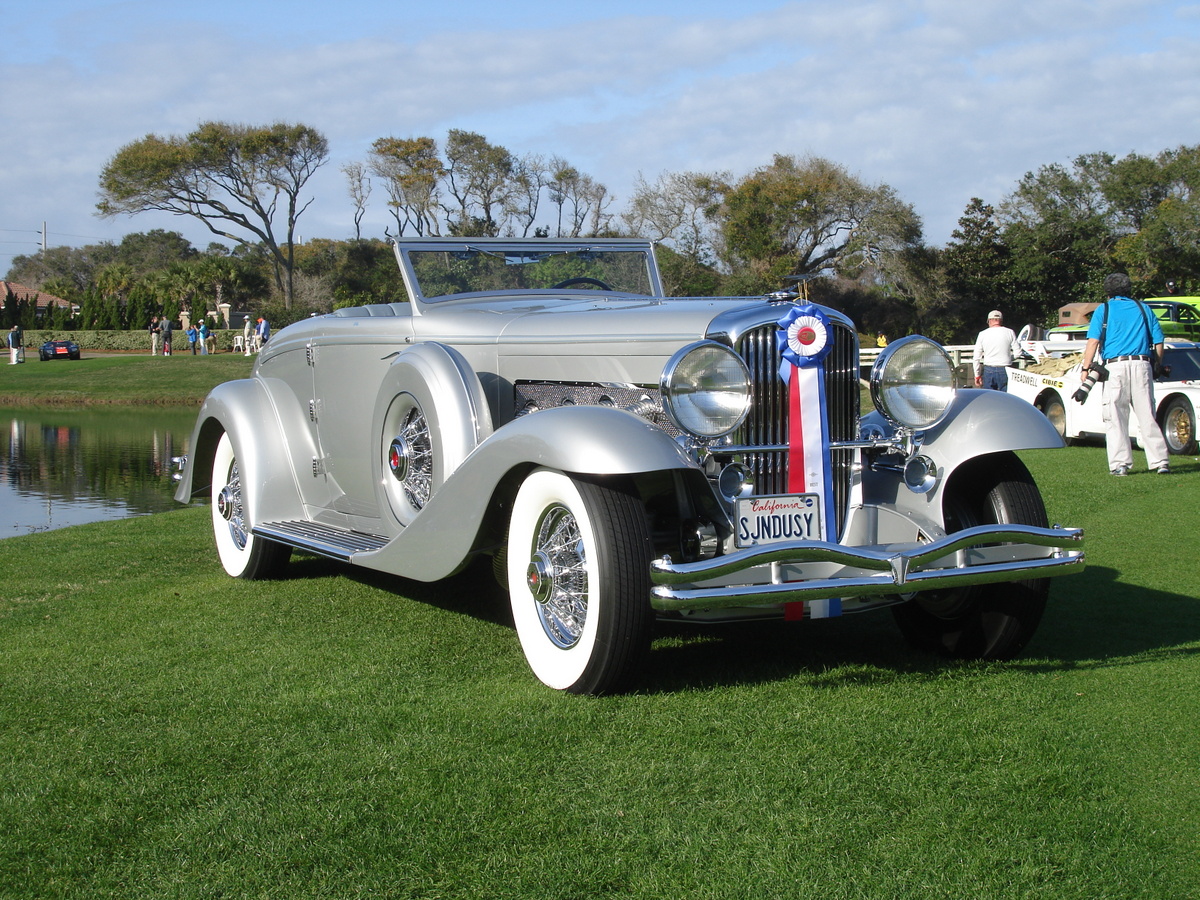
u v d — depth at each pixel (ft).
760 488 11.57
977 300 151.53
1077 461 30.27
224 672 12.16
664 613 10.69
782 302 11.91
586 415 10.75
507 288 16.93
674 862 7.39
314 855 7.59
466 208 171.94
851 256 142.82
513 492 12.07
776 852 7.50
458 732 9.92
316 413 17.04
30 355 161.89
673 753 9.29
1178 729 9.80
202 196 172.04
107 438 63.36
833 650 12.89
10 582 17.94
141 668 12.40
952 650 12.59
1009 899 6.89
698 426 10.89
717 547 11.34
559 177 157.58
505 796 8.48
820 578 10.62
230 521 18.28
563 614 11.36
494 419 14.23
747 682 11.43
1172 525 20.08
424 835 7.86
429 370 13.51
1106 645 12.77
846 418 11.95
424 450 14.08
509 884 7.16
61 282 274.36
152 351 155.84
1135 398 26.86
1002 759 9.11
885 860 7.39
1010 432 11.86
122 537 23.21
